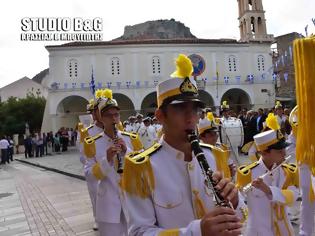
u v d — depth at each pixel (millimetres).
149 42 37594
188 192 2311
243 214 2336
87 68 37125
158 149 2441
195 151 2236
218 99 37938
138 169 2340
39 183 14812
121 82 37312
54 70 37000
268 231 3895
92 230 6977
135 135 5262
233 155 11711
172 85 2320
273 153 4121
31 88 67188
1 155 28891
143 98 37438
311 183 3436
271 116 4172
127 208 2350
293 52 3070
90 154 5082
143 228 2236
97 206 4773
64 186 13297
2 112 50594
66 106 39156
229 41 39250
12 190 13500
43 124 38500
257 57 39406
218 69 38406
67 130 36906
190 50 38219
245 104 38906
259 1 42156
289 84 40000
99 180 4762
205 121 5184
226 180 2168
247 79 38562
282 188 4062
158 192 2301
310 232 3607
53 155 30703
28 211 9320
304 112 2953
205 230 1945
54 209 9281
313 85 2875
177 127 2328
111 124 5059
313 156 2930
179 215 2279
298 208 6500
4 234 7266
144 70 37625
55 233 7027
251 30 41781
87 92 36938
